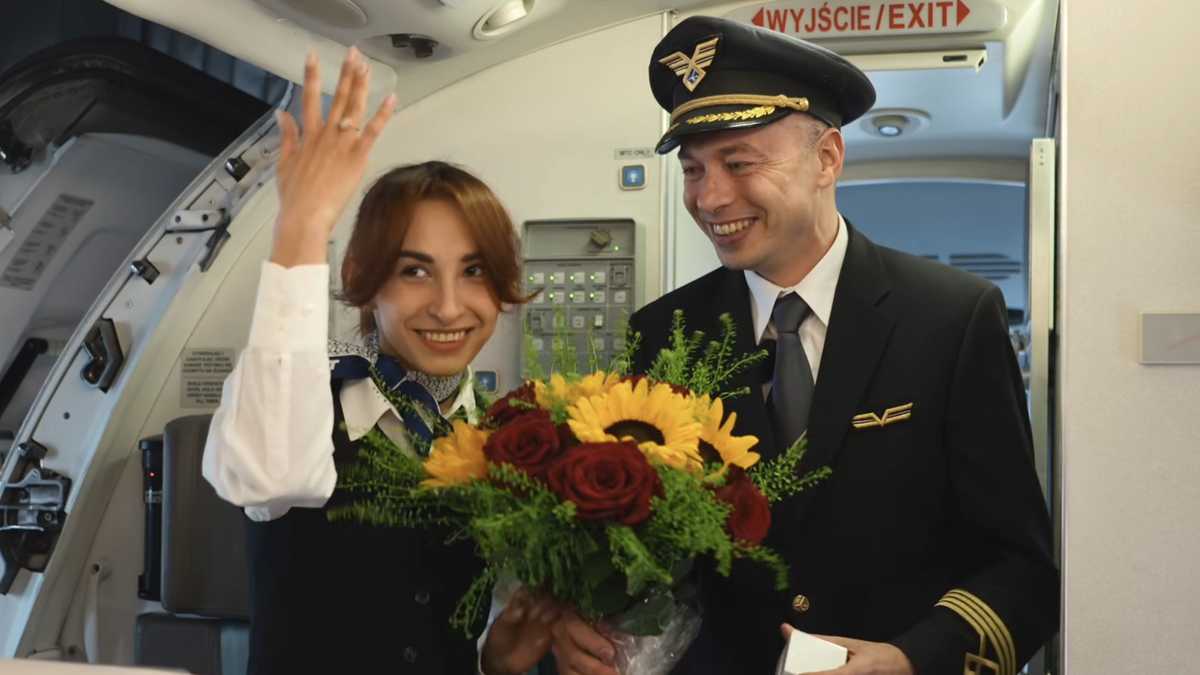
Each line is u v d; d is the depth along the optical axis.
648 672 1.36
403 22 2.72
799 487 1.51
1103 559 1.74
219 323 3.14
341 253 3.10
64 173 3.34
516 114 3.09
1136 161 1.74
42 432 3.12
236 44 2.63
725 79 1.79
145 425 3.14
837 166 1.88
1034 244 2.54
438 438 1.38
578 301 2.98
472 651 1.56
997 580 1.72
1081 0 1.76
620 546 1.18
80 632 3.12
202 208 3.18
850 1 2.92
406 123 3.12
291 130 1.29
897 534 1.78
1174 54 1.74
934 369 1.80
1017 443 1.77
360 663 1.42
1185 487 1.72
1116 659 1.73
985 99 3.35
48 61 3.19
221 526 2.84
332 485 1.28
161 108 3.42
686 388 1.41
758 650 1.80
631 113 3.04
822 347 1.87
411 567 1.45
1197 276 1.72
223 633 2.88
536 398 1.36
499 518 1.13
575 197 3.04
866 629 1.77
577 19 2.97
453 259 1.40
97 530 3.13
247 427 1.23
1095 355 1.75
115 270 3.59
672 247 3.04
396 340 1.43
